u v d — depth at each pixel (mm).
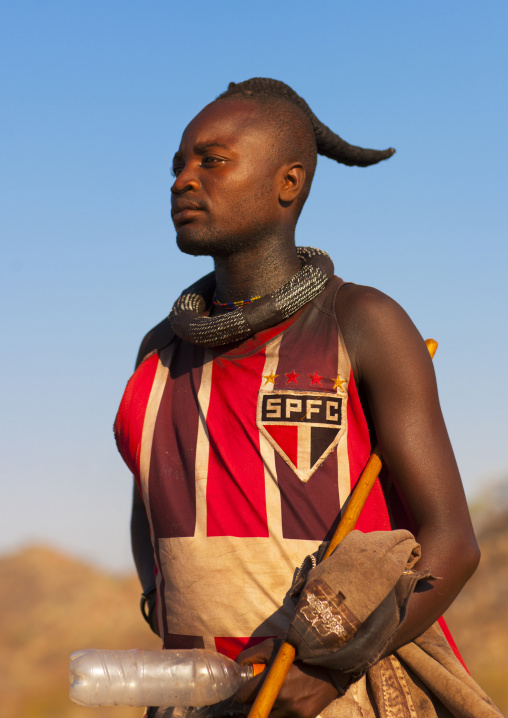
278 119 4242
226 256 4266
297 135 4293
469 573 3768
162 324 4543
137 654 3555
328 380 3916
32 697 26375
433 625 3922
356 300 4016
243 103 4242
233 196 4105
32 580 37844
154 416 4184
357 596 3438
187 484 3969
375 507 3902
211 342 4062
